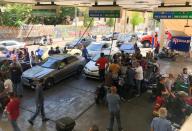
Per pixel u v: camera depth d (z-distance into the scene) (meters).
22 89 14.29
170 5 12.62
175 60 25.91
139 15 53.91
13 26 38.31
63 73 16.91
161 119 7.14
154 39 31.62
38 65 17.14
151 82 15.37
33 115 11.52
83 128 10.85
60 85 16.53
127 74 14.11
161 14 12.12
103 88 13.31
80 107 13.11
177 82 13.22
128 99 14.14
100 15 13.67
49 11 15.36
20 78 13.88
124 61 16.16
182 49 27.12
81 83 17.00
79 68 18.55
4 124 11.05
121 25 54.53
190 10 11.47
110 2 15.18
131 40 35.53
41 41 37.44
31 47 34.62
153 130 7.25
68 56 17.94
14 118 9.59
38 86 10.97
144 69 15.36
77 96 14.66
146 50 32.47
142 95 14.89
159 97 11.37
